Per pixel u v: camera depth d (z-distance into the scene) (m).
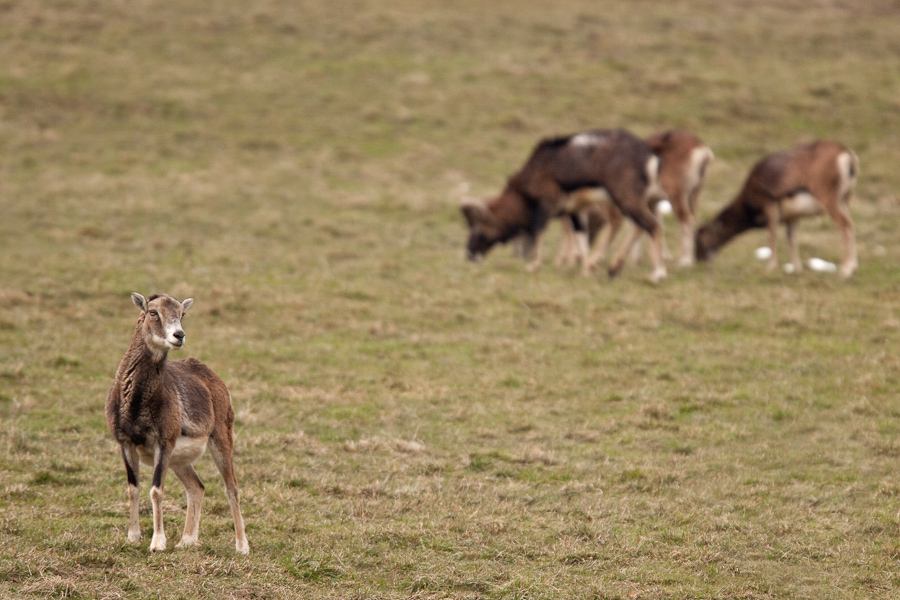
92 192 69.56
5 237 60.06
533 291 55.25
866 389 40.62
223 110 88.75
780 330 48.59
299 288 54.75
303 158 80.94
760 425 37.97
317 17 114.31
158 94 90.00
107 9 110.69
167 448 25.11
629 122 90.88
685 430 37.47
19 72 90.56
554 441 36.66
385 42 108.50
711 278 58.16
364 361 45.00
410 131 88.06
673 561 26.70
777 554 27.31
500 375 43.38
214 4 116.12
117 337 45.94
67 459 32.22
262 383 41.38
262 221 67.19
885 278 57.75
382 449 35.12
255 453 34.25
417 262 61.53
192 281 54.41
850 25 124.50
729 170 82.06
